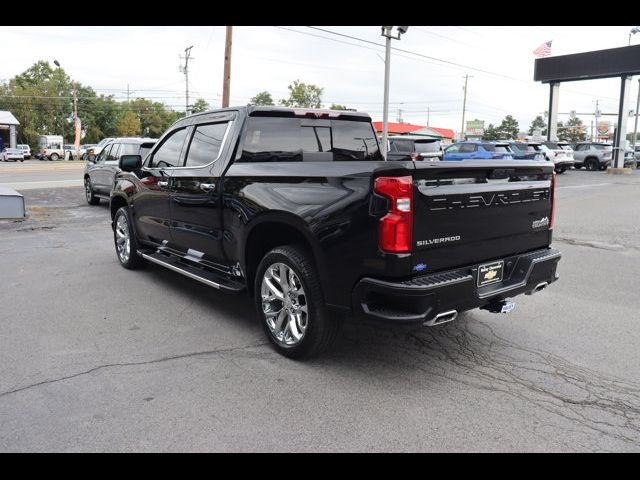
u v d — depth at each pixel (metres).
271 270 4.22
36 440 2.99
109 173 12.49
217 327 4.85
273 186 4.14
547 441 3.04
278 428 3.14
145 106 98.06
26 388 3.61
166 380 3.76
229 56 23.05
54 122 84.75
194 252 5.39
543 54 35.62
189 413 3.30
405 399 3.51
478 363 4.11
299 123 5.02
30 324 4.87
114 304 5.50
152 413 3.29
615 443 3.02
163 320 5.02
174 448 2.94
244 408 3.37
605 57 31.36
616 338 4.66
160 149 5.99
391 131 51.59
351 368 3.99
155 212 5.95
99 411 3.31
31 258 7.65
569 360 4.18
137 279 6.48
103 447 2.94
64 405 3.38
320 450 2.94
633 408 3.42
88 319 5.03
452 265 3.69
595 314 5.32
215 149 4.98
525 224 4.22
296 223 3.88
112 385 3.67
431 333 4.75
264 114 4.82
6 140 65.06
